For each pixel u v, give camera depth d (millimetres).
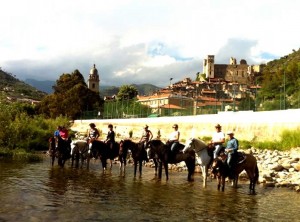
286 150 31047
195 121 47562
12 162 24578
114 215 11359
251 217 11984
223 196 15492
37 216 10711
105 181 18234
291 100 37969
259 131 37344
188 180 19859
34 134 37812
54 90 107250
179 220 11164
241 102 45062
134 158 21453
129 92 152625
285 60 198000
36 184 16094
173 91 142500
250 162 17109
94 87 170000
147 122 59469
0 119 32219
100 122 76312
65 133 25047
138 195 14820
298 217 12219
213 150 18156
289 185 18656
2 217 10383
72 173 20688
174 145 19719
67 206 12195
